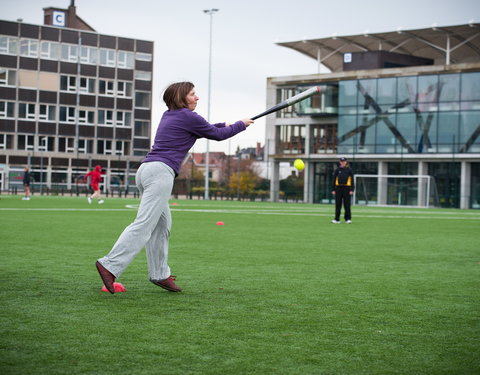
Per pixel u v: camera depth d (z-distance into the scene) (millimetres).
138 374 3730
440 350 4359
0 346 4266
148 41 73938
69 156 69562
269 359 4082
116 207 29266
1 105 66625
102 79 71500
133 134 73375
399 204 53344
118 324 4953
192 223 18219
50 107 68938
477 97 49531
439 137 51000
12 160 66938
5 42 66500
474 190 50844
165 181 6070
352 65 58469
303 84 59938
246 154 80875
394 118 53031
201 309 5602
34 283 6793
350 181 20094
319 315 5445
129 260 6082
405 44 60000
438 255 10578
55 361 3953
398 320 5285
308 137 59531
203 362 3986
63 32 69125
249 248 11156
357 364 4008
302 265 8883
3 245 10742
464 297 6402
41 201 35531
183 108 6293
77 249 10320
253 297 6242
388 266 8930
